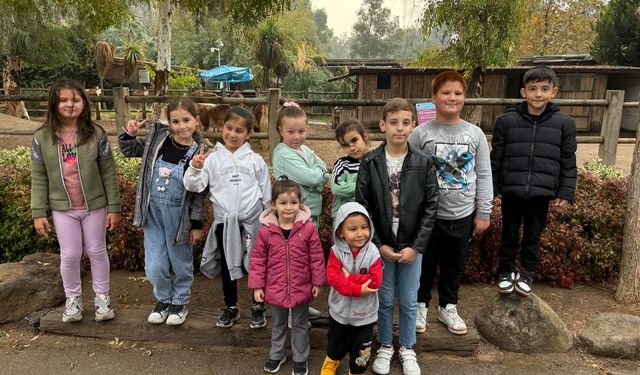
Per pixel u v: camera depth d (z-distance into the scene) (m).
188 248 2.83
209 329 2.86
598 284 3.66
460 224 2.67
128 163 4.38
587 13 25.23
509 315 2.87
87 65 23.14
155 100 5.34
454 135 2.65
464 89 2.61
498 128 2.88
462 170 2.62
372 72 15.34
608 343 2.77
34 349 2.81
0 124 10.71
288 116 2.70
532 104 2.73
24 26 13.48
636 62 17.12
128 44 22.97
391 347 2.65
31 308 3.12
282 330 2.59
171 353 2.80
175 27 31.61
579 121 14.91
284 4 7.36
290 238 2.46
